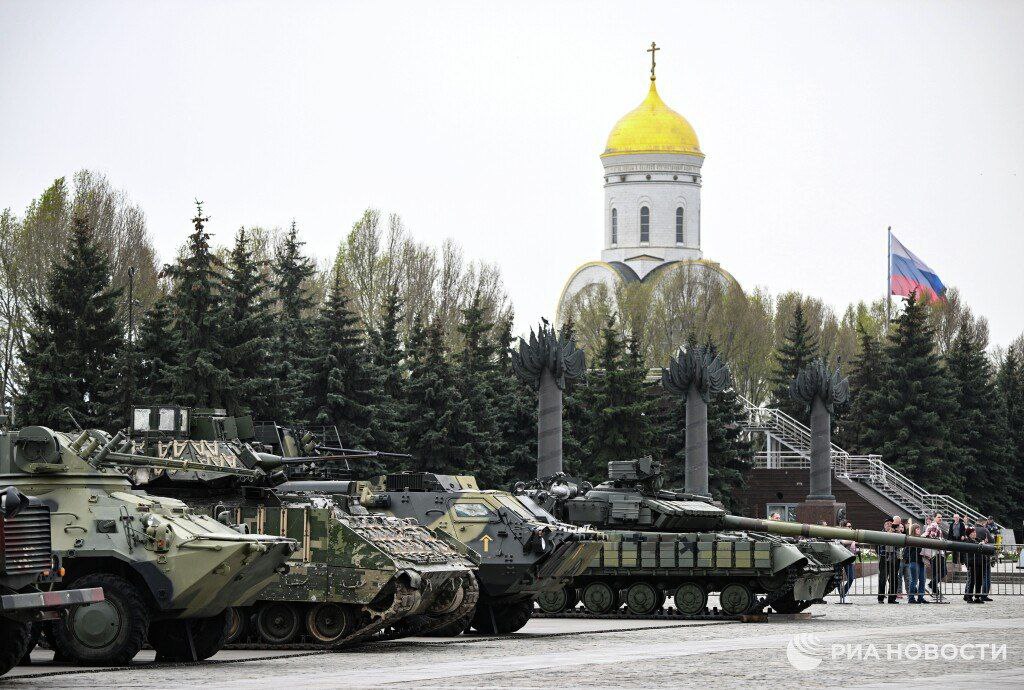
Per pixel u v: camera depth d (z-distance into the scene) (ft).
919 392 291.38
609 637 111.45
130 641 82.02
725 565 134.62
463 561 104.78
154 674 78.48
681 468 244.63
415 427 210.18
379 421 209.87
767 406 344.69
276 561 87.92
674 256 435.94
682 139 439.22
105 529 84.12
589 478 231.30
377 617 95.14
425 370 213.05
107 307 193.77
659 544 136.36
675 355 369.09
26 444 86.02
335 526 95.91
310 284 310.65
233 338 196.03
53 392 188.65
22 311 234.38
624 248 437.17
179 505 88.48
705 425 201.77
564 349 176.35
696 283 383.24
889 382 292.61
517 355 176.96
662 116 442.91
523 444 223.92
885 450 290.97
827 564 144.66
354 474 204.23
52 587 83.25
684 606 137.49
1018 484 311.27
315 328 228.22
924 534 159.22
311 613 96.63
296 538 96.07
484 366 227.20
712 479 250.16
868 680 79.77
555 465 175.94
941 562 168.55
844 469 286.46
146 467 98.22
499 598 117.50
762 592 138.92
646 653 95.91
